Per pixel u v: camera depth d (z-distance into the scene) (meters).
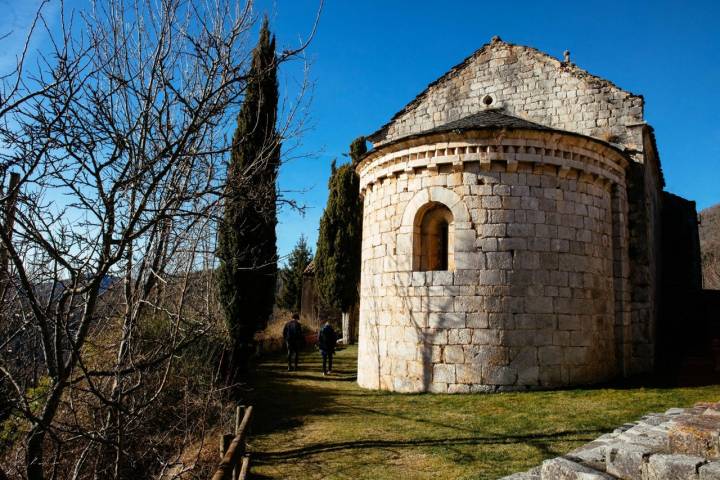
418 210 11.97
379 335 12.34
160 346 5.70
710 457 4.13
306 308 37.66
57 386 4.26
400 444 7.95
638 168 13.80
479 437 7.98
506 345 10.99
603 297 12.30
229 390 10.13
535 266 11.34
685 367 12.90
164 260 5.78
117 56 5.07
